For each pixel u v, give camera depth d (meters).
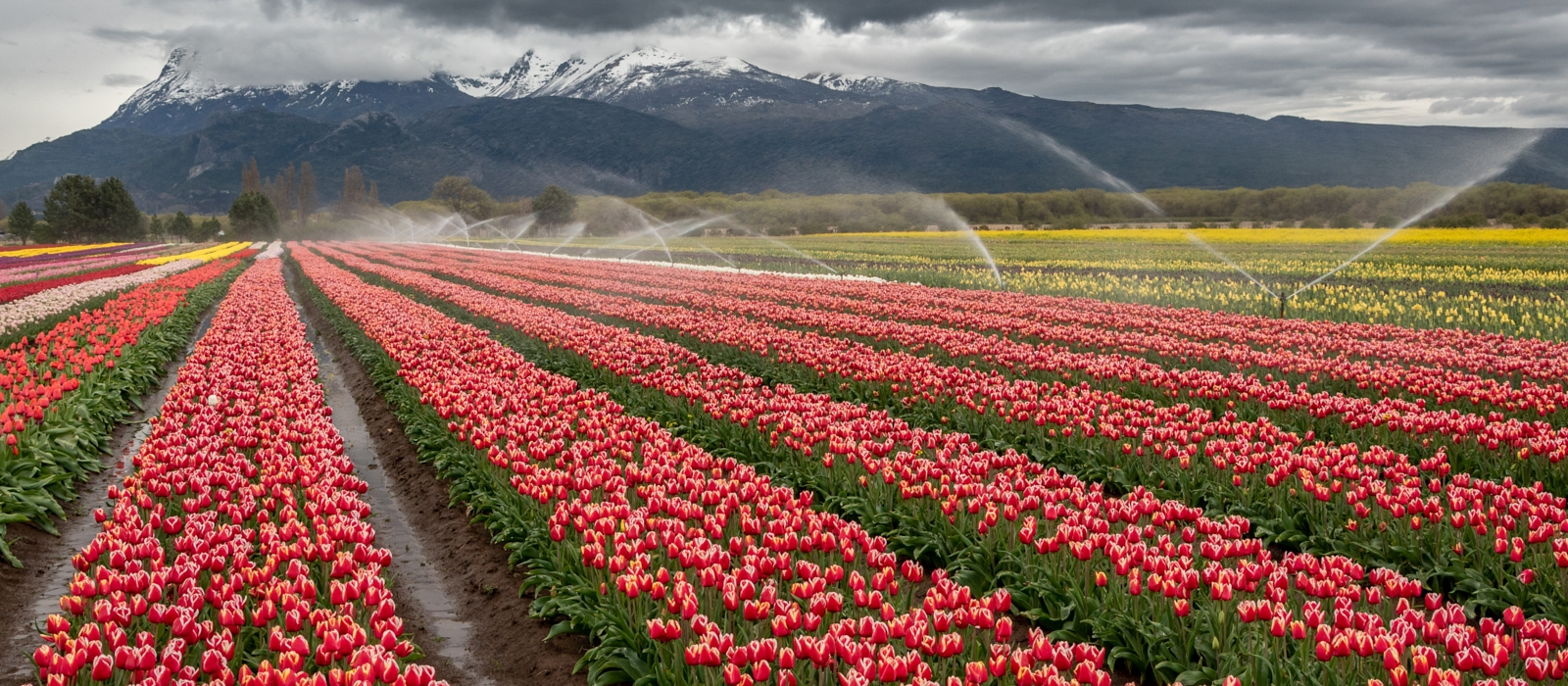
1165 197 132.62
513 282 42.47
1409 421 12.55
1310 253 61.72
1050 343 23.03
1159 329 25.52
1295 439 12.08
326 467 10.98
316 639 7.14
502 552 10.72
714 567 7.55
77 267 63.31
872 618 7.20
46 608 9.37
